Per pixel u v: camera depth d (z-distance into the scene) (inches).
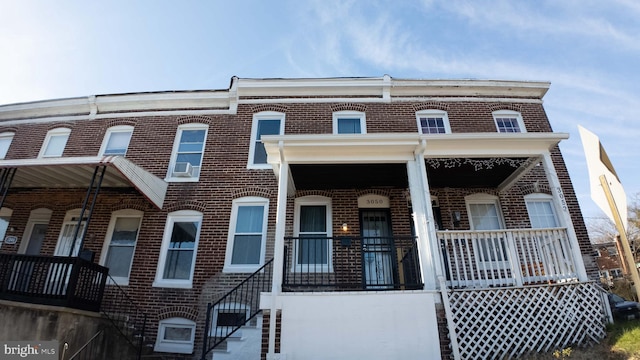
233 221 341.7
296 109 394.3
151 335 299.0
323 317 209.8
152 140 391.5
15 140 421.4
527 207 346.6
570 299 224.2
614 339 210.7
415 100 400.5
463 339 208.8
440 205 345.1
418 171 257.3
